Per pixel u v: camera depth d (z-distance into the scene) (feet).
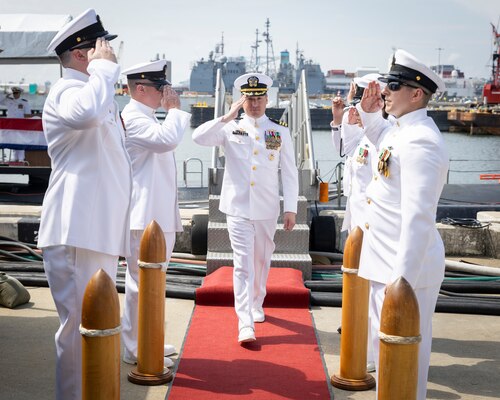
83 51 12.35
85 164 11.98
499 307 21.59
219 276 23.24
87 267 12.03
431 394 15.20
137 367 15.56
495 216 32.07
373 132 14.73
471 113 212.02
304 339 18.70
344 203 42.34
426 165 11.50
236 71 391.65
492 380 16.10
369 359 16.60
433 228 11.56
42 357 16.97
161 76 16.08
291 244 25.68
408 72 12.14
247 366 16.58
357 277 15.19
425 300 12.03
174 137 15.25
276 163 19.03
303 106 34.32
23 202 42.39
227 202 18.88
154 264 14.93
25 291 21.62
